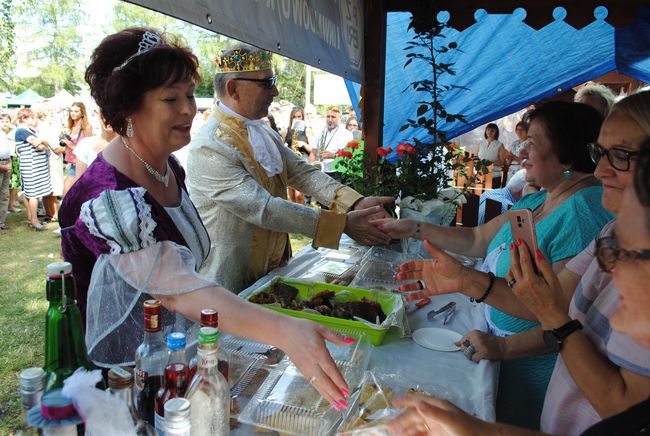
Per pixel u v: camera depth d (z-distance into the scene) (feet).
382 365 4.79
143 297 3.80
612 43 12.59
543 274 3.43
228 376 3.78
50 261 18.76
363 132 11.03
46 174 22.84
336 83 38.22
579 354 3.25
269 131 7.95
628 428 2.45
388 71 12.91
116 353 3.80
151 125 4.04
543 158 5.47
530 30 12.46
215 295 3.54
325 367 3.20
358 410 3.79
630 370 3.00
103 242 3.61
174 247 3.73
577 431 3.70
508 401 5.36
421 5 10.02
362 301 5.83
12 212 26.16
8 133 24.93
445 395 4.18
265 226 6.83
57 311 2.85
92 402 2.36
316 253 8.61
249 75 6.89
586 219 4.91
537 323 5.19
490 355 4.87
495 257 6.09
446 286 5.09
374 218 7.36
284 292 6.12
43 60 74.08
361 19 10.02
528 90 13.41
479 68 13.03
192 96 4.25
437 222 8.92
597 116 5.43
